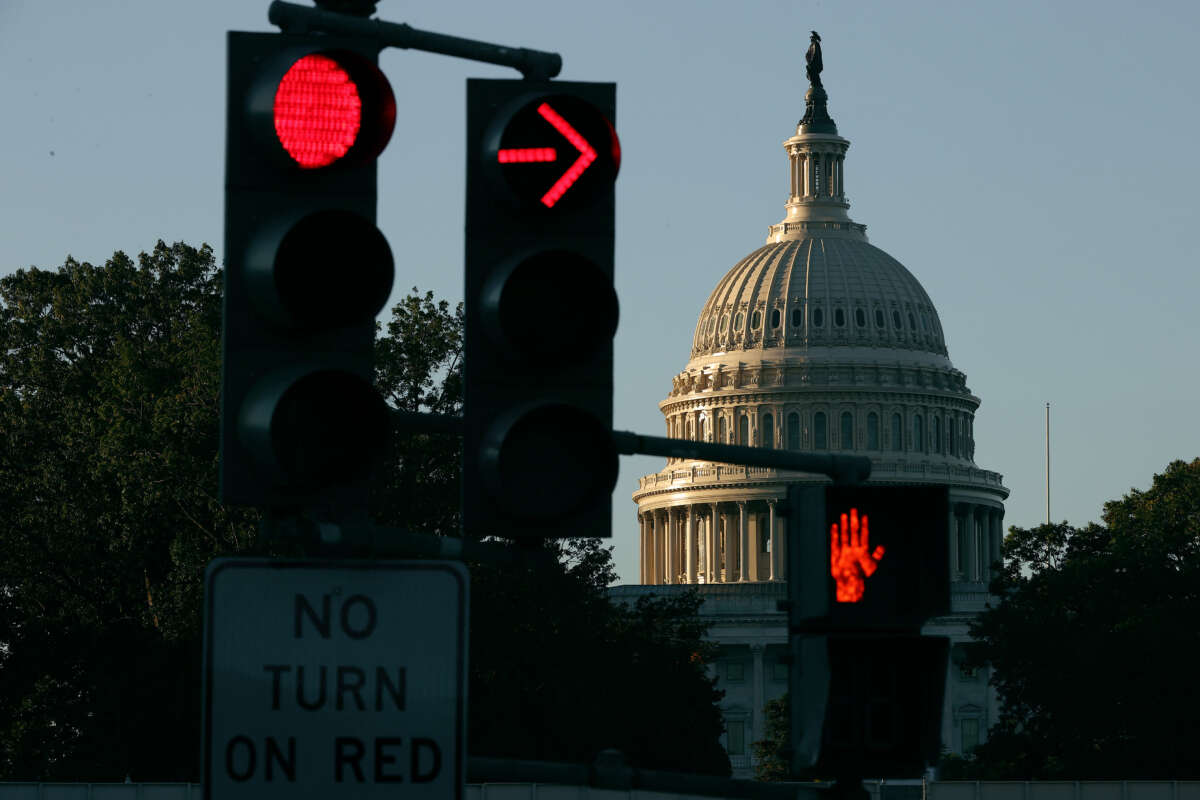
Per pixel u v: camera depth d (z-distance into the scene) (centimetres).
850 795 1362
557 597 12131
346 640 1166
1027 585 15275
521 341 1248
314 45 1198
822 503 1388
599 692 12538
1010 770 14825
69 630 12756
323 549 1198
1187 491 16638
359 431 1165
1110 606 14738
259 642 1161
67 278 14788
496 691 11912
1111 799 12762
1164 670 14125
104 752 12169
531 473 1253
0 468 13012
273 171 1191
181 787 10400
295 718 1159
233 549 11531
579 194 1278
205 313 13162
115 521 12106
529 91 1288
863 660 1355
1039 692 14550
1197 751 14075
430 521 12088
